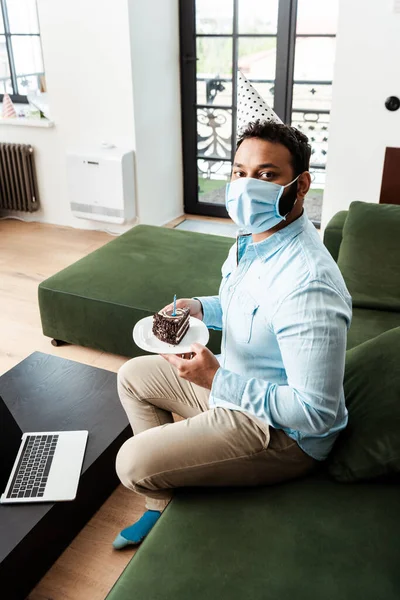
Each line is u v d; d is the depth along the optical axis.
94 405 1.98
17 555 1.45
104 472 1.80
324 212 3.50
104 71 3.92
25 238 4.30
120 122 4.03
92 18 3.80
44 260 3.89
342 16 3.02
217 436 1.38
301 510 1.31
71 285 2.68
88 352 2.79
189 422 1.43
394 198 3.31
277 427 1.31
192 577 1.16
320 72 3.97
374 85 3.11
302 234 1.33
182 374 1.40
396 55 3.00
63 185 4.44
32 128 4.34
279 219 1.32
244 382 1.32
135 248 3.03
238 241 1.48
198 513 1.33
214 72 4.27
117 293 2.59
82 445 1.77
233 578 1.15
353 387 1.54
